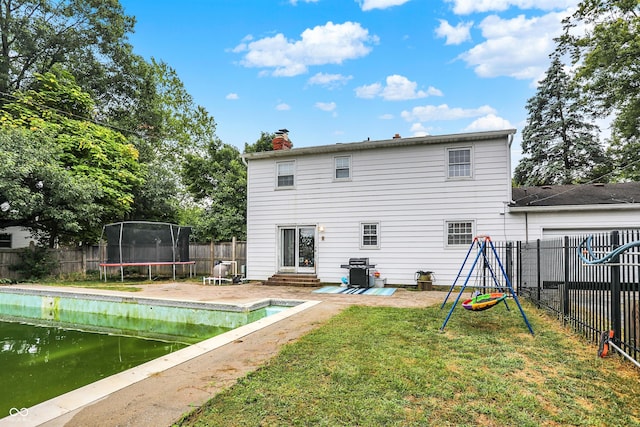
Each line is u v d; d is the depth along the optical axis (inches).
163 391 127.5
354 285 453.7
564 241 238.5
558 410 115.0
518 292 372.5
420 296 378.9
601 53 626.2
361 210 491.2
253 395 123.8
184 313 336.2
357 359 162.4
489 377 141.9
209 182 781.9
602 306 189.6
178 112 1115.3
